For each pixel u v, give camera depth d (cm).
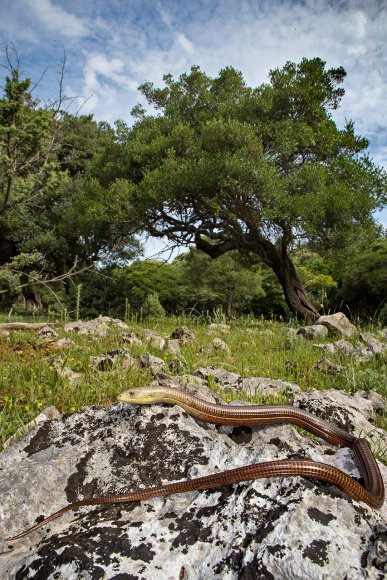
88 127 3331
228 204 1798
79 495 255
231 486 240
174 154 1881
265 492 229
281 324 1605
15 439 378
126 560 199
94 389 529
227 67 2202
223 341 989
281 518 208
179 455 275
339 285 3048
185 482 242
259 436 320
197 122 2120
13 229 2753
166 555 203
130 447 282
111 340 899
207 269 2891
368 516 216
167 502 240
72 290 2594
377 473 252
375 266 2630
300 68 1997
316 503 215
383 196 1931
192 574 196
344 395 546
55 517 236
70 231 2255
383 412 566
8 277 1255
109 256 2588
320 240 1859
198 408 318
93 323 1166
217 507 227
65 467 267
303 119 1955
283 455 268
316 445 308
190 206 1889
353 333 1248
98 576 190
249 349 940
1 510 242
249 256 2445
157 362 658
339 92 2052
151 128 2158
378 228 1950
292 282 2144
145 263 3288
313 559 188
